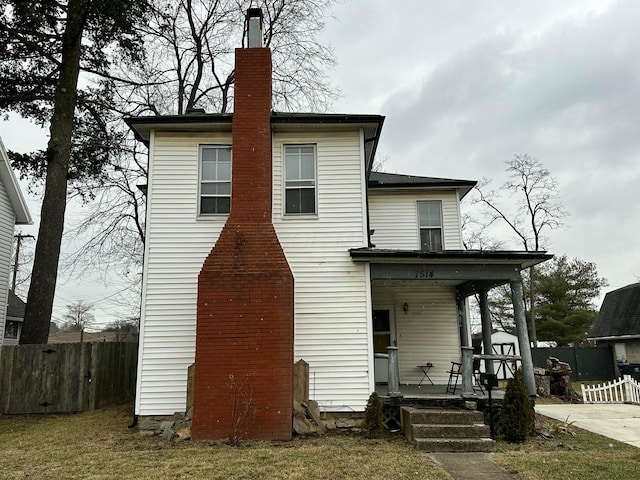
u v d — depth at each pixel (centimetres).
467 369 950
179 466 629
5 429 977
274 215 1030
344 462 651
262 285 873
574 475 604
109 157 1733
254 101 996
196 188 1027
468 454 729
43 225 1341
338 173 1057
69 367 1175
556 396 1653
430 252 962
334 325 978
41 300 1297
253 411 825
